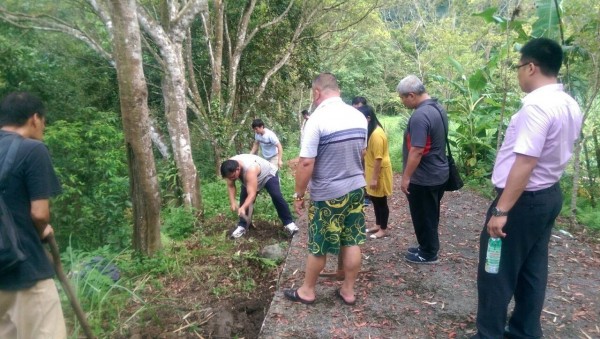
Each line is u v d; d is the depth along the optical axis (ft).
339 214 11.22
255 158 18.49
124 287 12.99
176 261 16.20
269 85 45.78
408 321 11.56
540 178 8.85
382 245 16.97
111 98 34.45
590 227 19.97
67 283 9.84
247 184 17.94
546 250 9.83
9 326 9.14
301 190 11.10
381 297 12.76
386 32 71.41
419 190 13.99
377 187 16.92
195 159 39.40
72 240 18.34
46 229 9.02
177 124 22.80
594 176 24.29
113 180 19.22
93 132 20.84
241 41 38.60
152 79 37.55
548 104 8.35
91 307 12.03
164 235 18.47
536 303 9.89
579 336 10.93
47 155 8.66
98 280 12.92
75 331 10.67
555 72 8.71
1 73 21.93
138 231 16.34
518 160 8.41
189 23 23.21
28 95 9.00
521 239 9.16
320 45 52.26
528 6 28.02
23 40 23.94
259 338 10.79
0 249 8.00
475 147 29.68
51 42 25.95
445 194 25.46
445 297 12.80
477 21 59.82
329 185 11.03
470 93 30.19
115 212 18.67
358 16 49.96
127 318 12.38
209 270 15.94
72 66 27.40
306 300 12.25
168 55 22.53
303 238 18.07
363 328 11.21
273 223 20.83
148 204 16.11
